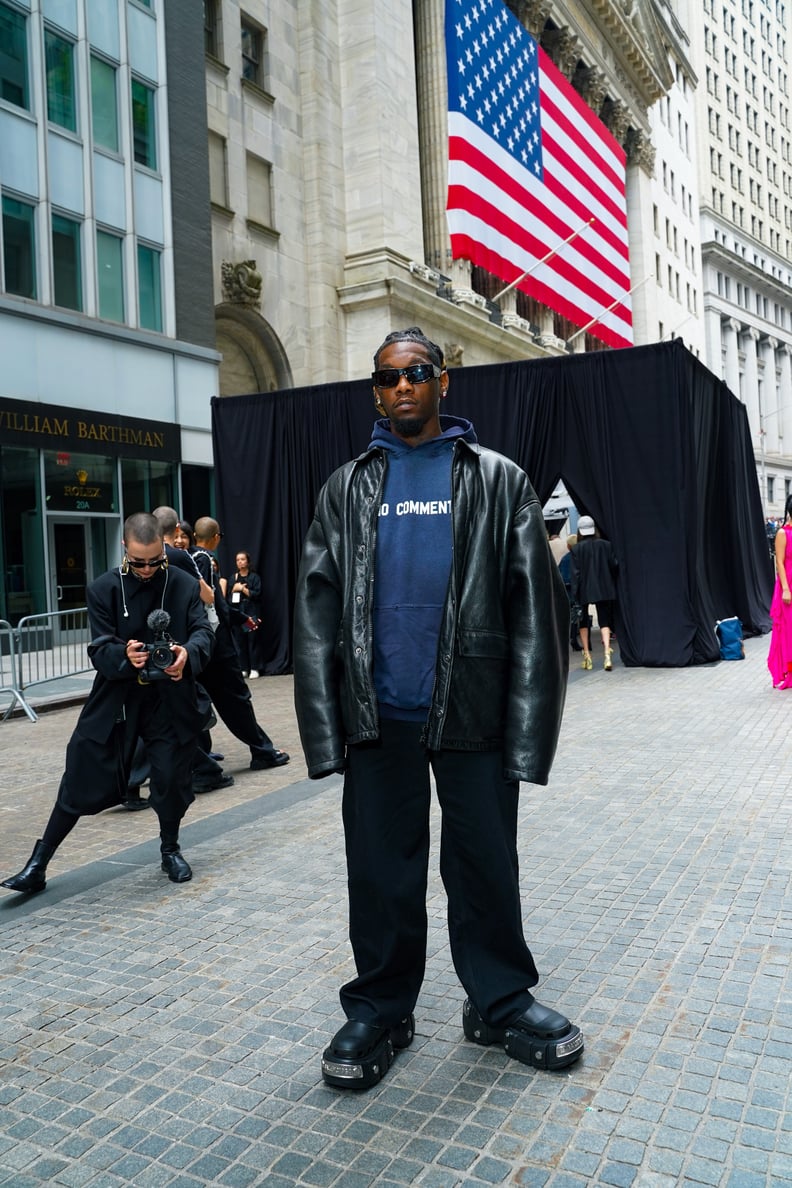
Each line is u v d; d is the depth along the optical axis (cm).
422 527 240
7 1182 206
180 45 1869
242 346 2161
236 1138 218
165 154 1825
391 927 238
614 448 1127
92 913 374
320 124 2291
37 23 1577
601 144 2961
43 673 1040
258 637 1310
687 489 1095
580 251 2766
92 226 1672
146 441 1769
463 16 2230
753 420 7169
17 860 464
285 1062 252
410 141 2475
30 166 1572
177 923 357
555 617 239
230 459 1361
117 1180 205
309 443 1320
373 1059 237
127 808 570
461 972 249
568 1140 211
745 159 7125
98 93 1703
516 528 240
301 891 386
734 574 1448
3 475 1517
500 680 237
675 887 371
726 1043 251
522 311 3456
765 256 7375
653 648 1097
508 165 2373
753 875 381
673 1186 195
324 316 2280
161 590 410
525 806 500
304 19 2280
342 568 243
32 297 1578
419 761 239
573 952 313
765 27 7538
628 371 1117
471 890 242
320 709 239
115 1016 283
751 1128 213
